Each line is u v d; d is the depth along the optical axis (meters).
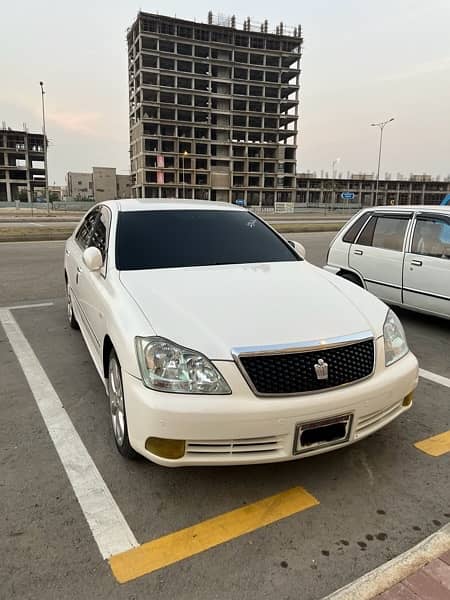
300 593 1.91
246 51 85.81
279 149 88.25
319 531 2.27
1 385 3.94
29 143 88.00
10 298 7.16
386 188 103.50
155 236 3.72
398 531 2.28
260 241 4.00
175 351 2.34
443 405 3.66
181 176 82.81
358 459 2.89
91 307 3.54
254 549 2.15
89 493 2.53
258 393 2.29
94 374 4.18
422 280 5.55
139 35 78.69
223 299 2.79
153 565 2.05
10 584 1.93
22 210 55.88
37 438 3.10
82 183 110.06
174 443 2.29
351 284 3.39
